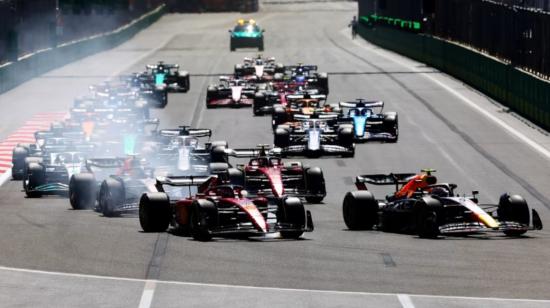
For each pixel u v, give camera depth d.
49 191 114.31
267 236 86.25
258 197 88.75
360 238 85.50
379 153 147.12
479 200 113.00
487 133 164.25
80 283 67.94
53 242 83.88
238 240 84.38
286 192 106.56
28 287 66.81
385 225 89.69
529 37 180.75
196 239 84.25
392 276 69.88
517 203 84.69
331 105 163.12
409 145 153.62
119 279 69.12
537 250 79.06
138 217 97.31
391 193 117.81
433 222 83.75
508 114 185.12
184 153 114.25
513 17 191.62
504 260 75.12
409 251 78.88
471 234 87.00
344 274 70.56
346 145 143.38
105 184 97.88
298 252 78.81
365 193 90.19
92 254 78.25
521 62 186.75
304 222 84.75
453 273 70.69
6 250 80.38
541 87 169.75
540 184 122.38
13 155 129.75
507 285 66.75
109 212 97.25
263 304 61.91
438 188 87.88
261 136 164.38
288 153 143.62
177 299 63.16
